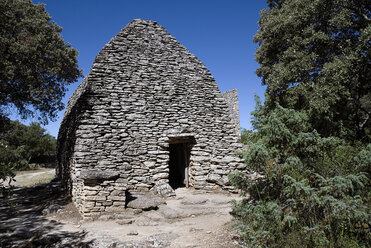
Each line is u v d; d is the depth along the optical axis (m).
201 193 9.66
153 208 7.56
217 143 10.90
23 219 7.08
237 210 4.97
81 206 7.30
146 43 10.80
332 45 9.13
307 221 4.10
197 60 11.69
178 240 5.08
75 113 9.43
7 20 10.79
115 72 9.82
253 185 4.88
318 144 4.65
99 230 5.88
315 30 9.41
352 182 4.24
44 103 13.61
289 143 4.69
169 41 11.34
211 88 11.53
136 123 9.62
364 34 7.49
